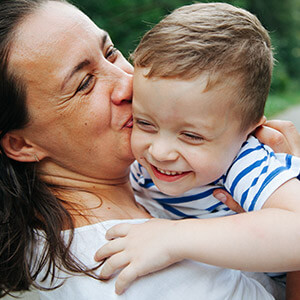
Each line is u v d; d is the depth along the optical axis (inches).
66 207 51.2
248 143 52.3
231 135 47.9
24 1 50.1
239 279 49.5
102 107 50.9
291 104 466.6
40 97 49.2
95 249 46.9
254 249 41.0
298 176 50.8
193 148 47.3
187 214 59.8
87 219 49.8
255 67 47.7
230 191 51.4
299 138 59.0
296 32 733.3
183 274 45.1
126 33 320.5
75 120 50.4
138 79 47.4
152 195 61.3
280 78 578.6
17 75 48.4
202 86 43.9
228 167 50.9
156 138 48.1
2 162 51.4
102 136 52.1
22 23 48.6
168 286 44.3
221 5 51.5
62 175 55.4
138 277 43.9
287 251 40.9
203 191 55.9
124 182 60.9
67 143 51.9
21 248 47.3
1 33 48.3
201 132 45.8
